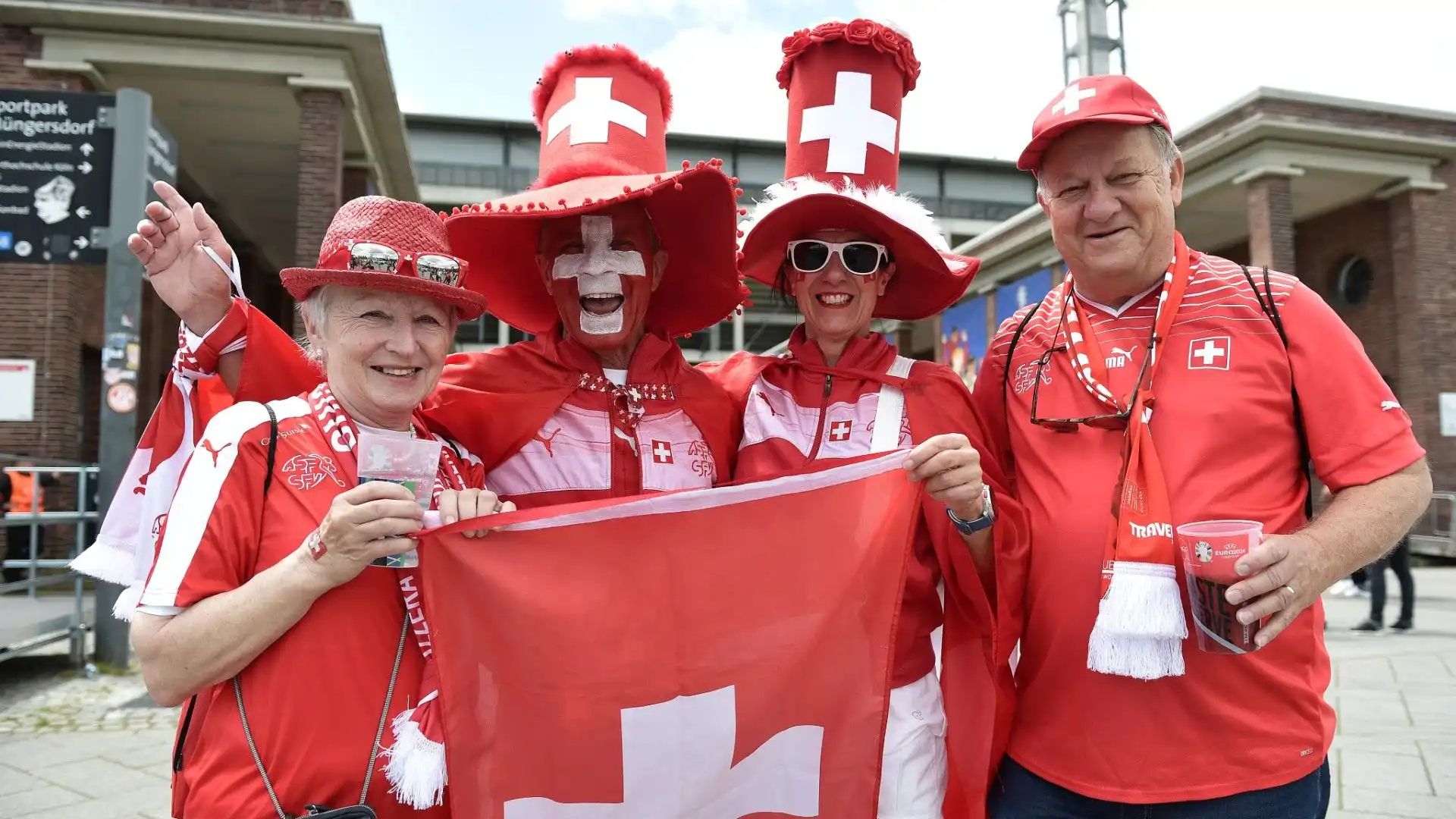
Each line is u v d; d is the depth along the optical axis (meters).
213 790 1.50
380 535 1.46
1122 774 1.85
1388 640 7.25
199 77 10.39
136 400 6.02
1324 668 1.94
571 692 1.70
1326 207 15.46
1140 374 1.99
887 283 2.66
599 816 1.71
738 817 1.83
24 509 7.50
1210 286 2.01
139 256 1.83
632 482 2.22
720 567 1.82
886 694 1.87
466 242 2.42
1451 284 13.95
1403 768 4.17
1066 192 2.04
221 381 2.00
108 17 9.76
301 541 1.56
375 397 1.66
